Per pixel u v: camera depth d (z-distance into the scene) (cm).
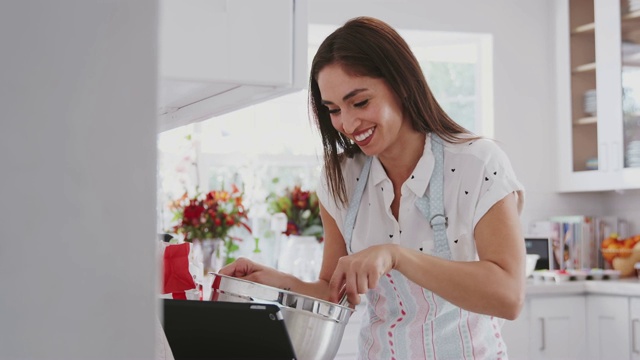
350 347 346
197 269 148
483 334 172
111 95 39
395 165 171
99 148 39
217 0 79
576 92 431
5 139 37
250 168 420
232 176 421
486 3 439
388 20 423
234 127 424
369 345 179
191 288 132
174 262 131
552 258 414
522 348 370
